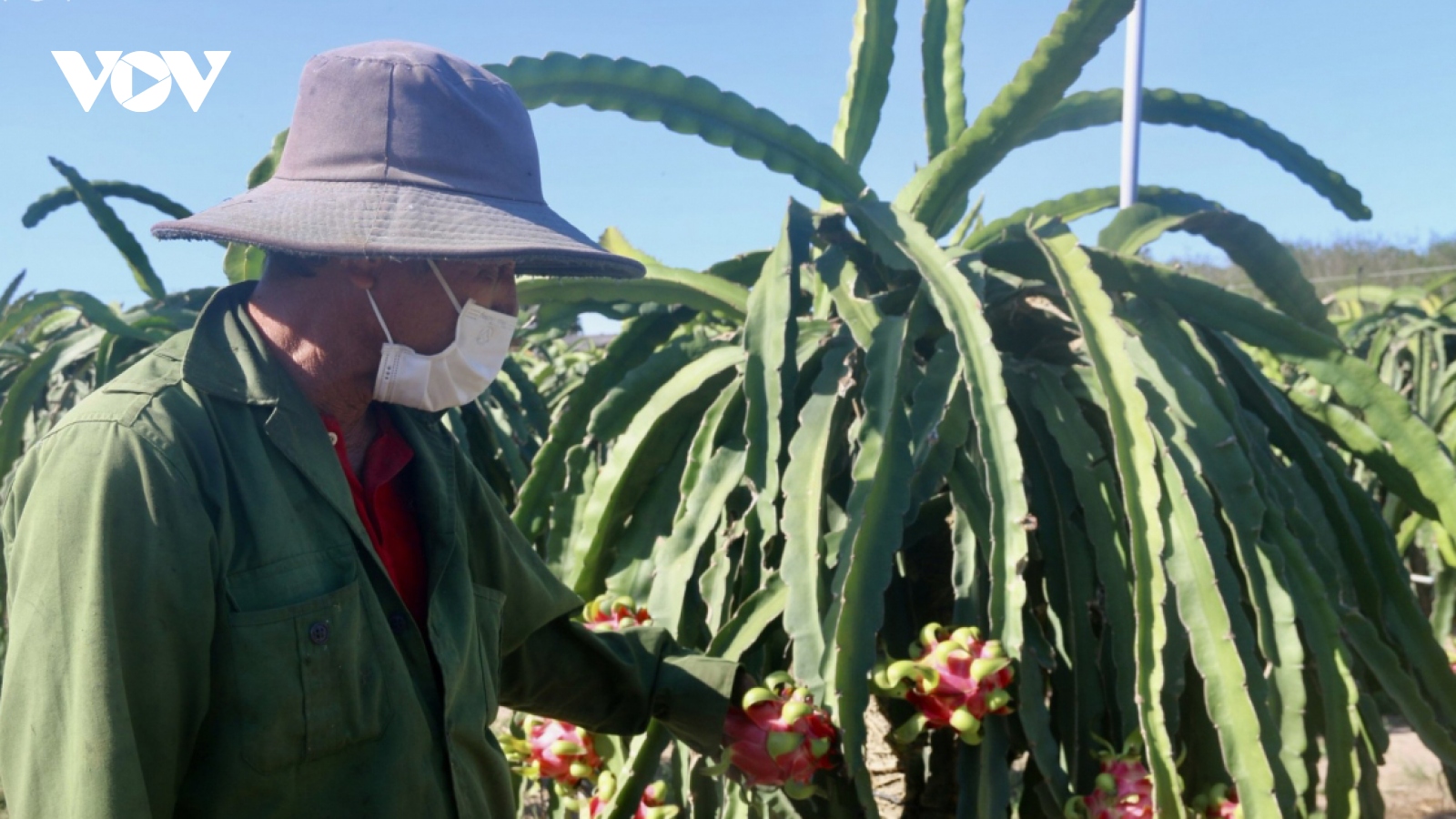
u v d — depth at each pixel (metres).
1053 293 1.79
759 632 1.50
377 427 1.14
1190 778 1.55
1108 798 1.34
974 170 1.95
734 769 1.39
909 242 1.67
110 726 0.80
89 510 0.84
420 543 1.13
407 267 1.00
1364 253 14.24
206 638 0.87
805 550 1.41
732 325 2.26
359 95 1.01
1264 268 2.05
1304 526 1.62
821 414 1.53
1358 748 1.59
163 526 0.85
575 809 1.64
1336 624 1.49
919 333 1.63
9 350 4.14
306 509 0.96
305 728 0.90
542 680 1.35
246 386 0.95
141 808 0.81
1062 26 1.75
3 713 0.85
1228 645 1.35
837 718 1.27
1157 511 1.35
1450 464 1.72
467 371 1.07
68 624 0.82
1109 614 1.48
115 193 3.46
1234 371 1.86
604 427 1.86
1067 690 1.52
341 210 0.96
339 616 0.93
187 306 3.65
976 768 1.38
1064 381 1.69
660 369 1.89
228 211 0.97
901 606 1.66
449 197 0.99
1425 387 4.27
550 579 1.32
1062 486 1.60
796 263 1.69
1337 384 1.78
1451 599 2.87
